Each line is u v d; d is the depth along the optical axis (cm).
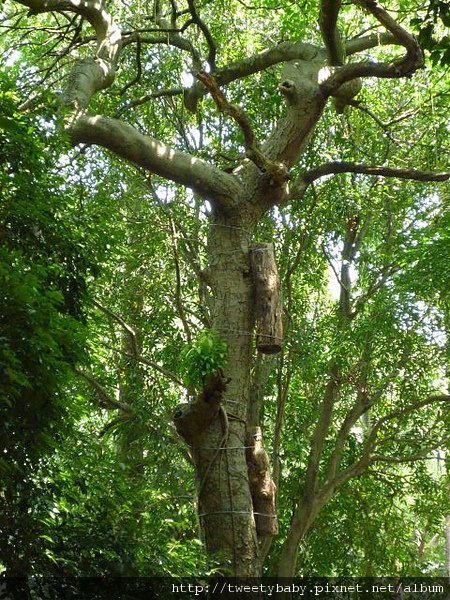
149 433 1495
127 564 801
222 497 1231
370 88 1862
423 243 1620
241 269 1322
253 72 1517
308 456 1827
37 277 688
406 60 1276
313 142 1748
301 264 1788
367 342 1664
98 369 1506
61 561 759
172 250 1706
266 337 1255
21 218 752
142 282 1689
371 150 1812
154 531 914
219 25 1806
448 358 1692
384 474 1891
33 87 1316
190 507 1466
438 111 1794
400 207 1812
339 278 1847
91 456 912
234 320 1300
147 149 1309
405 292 1609
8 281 633
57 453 840
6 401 619
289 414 1834
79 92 1293
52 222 784
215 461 1240
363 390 1769
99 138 1298
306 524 1731
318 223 1750
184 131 1742
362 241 1877
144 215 1686
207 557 1077
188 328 1633
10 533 726
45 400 705
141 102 1557
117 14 1780
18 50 1778
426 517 1927
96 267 838
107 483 884
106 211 945
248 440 1282
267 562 1830
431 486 1850
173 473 1481
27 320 653
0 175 721
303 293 1855
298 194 1429
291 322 1719
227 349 1181
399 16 1590
